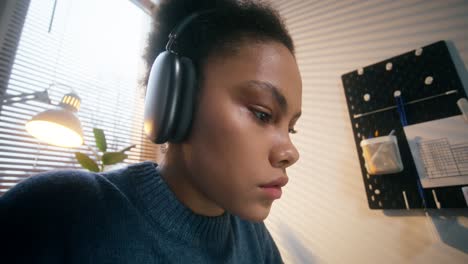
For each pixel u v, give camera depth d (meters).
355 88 0.82
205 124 0.30
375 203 0.70
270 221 0.89
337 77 0.89
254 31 0.33
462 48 0.68
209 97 0.31
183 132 0.31
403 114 0.71
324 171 0.83
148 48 0.46
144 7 1.28
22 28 0.88
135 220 0.33
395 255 0.66
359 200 0.75
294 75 0.32
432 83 0.68
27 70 0.88
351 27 0.91
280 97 0.30
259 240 0.57
